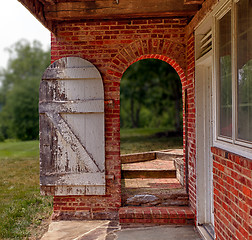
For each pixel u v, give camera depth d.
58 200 5.15
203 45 4.34
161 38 5.07
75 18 4.58
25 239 4.50
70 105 4.99
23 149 18.50
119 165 5.08
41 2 4.36
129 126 34.88
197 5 4.22
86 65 4.98
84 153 5.00
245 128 2.66
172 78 19.67
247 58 2.60
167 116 33.16
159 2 4.27
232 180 2.91
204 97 4.56
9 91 32.25
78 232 4.54
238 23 2.79
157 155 8.54
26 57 34.44
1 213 5.74
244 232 2.62
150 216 4.79
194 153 4.72
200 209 4.55
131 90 27.52
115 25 5.08
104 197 5.10
